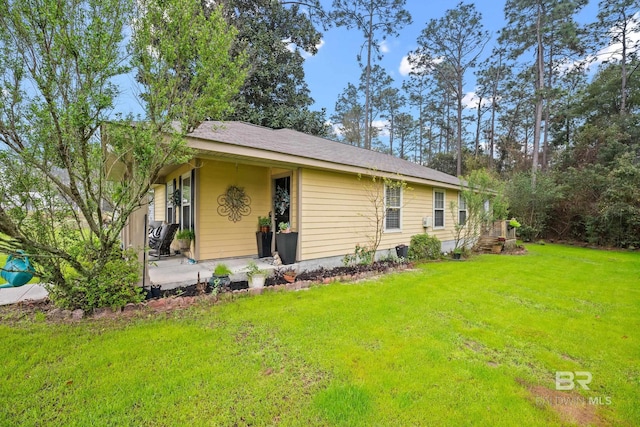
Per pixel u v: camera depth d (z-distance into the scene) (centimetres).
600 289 507
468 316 371
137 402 202
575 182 1299
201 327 322
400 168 859
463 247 909
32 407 195
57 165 311
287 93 1684
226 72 370
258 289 451
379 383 226
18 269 332
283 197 655
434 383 228
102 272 349
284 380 229
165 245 650
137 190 341
